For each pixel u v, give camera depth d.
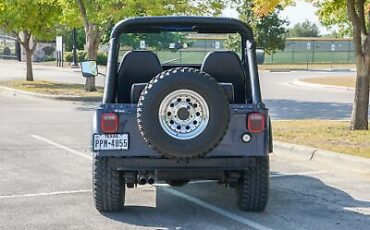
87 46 24.81
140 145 6.24
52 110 19.14
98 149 6.24
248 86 7.00
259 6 13.11
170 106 5.92
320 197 7.62
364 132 12.53
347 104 22.14
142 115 5.93
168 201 7.33
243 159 6.32
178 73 5.91
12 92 26.06
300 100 23.78
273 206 7.12
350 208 7.08
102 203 6.60
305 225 6.34
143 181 6.43
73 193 7.72
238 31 7.51
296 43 69.19
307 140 11.48
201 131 5.93
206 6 24.08
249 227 6.24
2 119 16.44
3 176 8.80
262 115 6.27
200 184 8.30
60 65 52.09
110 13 22.86
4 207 6.96
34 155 10.72
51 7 28.59
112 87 6.62
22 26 29.16
